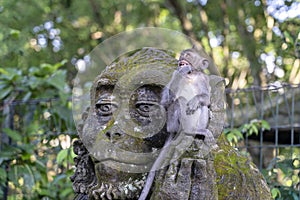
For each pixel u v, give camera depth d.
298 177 4.56
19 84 5.62
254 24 8.31
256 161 5.74
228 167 2.46
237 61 8.73
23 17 9.03
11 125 5.57
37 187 5.45
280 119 5.38
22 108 5.80
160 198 2.13
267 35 7.68
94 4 9.75
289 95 5.50
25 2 9.12
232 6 8.43
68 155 4.96
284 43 5.59
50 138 5.48
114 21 9.83
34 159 5.50
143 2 9.58
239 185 2.43
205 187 2.15
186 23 8.91
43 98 5.57
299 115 5.34
